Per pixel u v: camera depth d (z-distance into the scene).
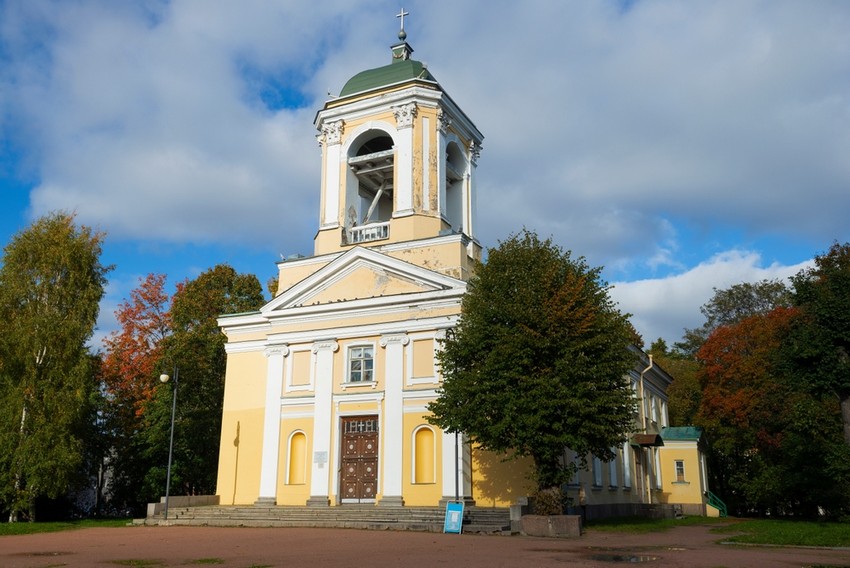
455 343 24.33
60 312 32.81
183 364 42.34
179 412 41.91
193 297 45.59
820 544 19.23
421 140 32.12
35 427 30.14
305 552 15.69
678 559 14.66
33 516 31.03
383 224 31.81
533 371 22.75
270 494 29.75
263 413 31.84
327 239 32.59
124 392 45.44
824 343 25.09
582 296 23.89
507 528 22.06
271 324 31.88
